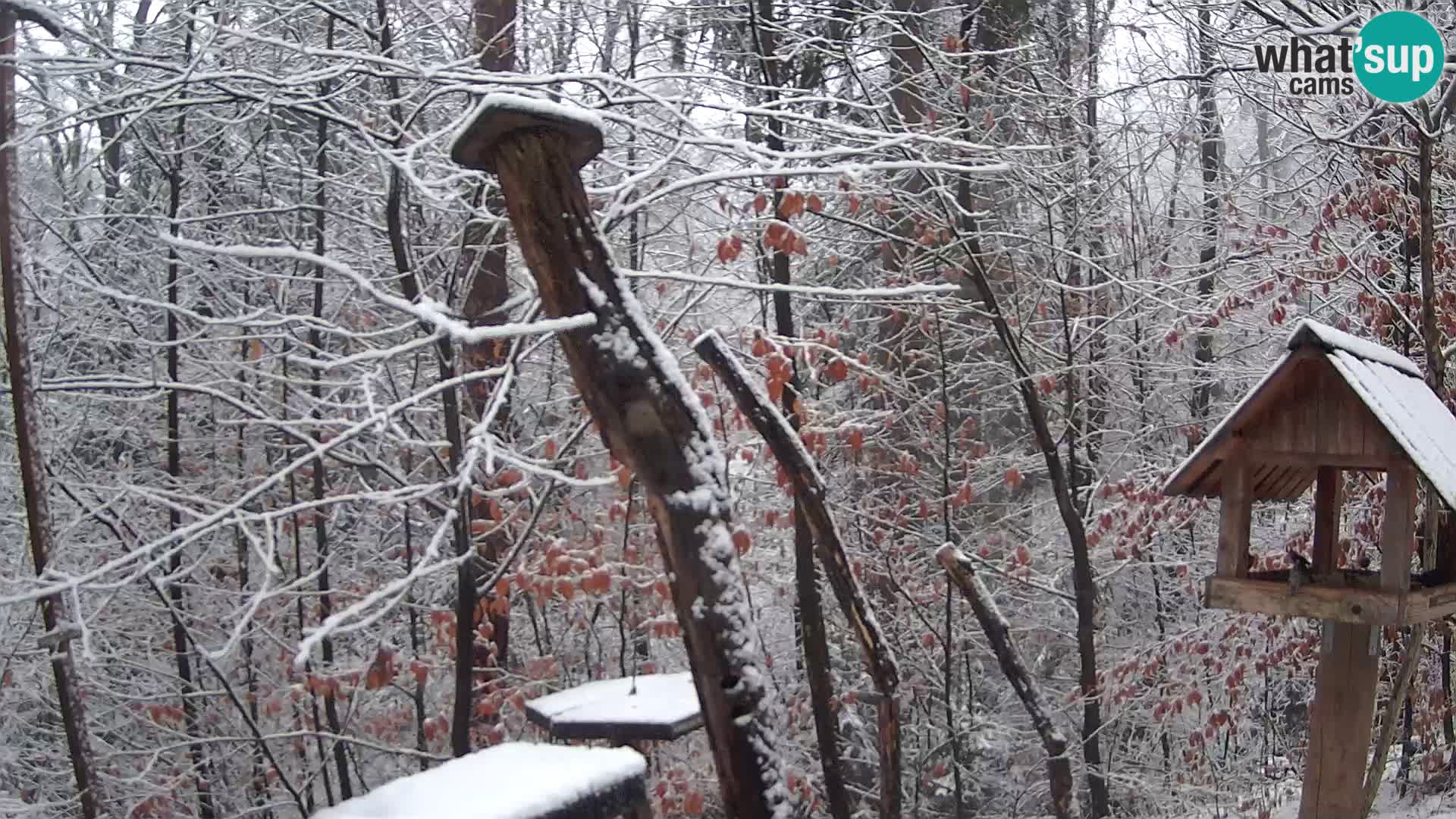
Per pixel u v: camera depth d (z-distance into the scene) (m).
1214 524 10.16
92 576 4.58
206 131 8.61
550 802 3.03
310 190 8.43
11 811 7.68
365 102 7.20
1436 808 6.70
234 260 7.80
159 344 6.95
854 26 9.05
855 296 5.92
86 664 7.62
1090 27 11.07
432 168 6.65
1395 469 4.42
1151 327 10.31
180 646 8.34
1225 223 10.10
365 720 8.80
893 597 9.35
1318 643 8.41
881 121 7.72
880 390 8.68
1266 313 10.16
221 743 8.83
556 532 7.97
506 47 7.17
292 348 7.81
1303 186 9.66
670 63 8.85
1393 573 4.39
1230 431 4.76
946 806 10.45
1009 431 11.45
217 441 8.69
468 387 6.97
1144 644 9.96
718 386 7.77
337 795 9.65
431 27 7.49
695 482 3.24
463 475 5.16
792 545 9.74
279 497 8.59
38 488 5.03
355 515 8.72
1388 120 8.38
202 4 7.03
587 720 4.41
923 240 8.05
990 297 8.34
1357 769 4.98
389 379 7.34
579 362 3.27
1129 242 10.54
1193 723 10.12
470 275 6.78
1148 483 9.28
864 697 8.06
